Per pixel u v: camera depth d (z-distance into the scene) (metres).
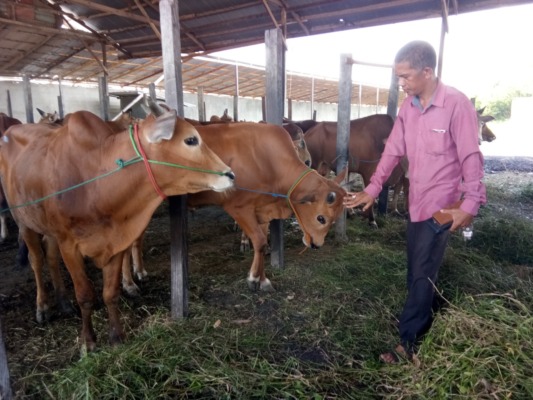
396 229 6.18
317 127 7.05
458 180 2.48
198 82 20.34
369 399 2.41
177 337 3.01
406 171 6.36
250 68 17.52
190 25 10.04
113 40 11.91
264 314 3.52
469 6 6.98
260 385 2.49
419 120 2.48
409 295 2.73
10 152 3.19
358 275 4.29
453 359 2.45
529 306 3.32
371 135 6.59
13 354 2.89
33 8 10.34
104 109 11.34
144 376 2.55
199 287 4.01
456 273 3.98
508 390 2.16
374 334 3.13
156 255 5.04
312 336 3.14
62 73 16.48
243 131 3.70
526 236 5.39
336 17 8.55
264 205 3.87
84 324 2.91
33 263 3.31
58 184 2.62
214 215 7.13
